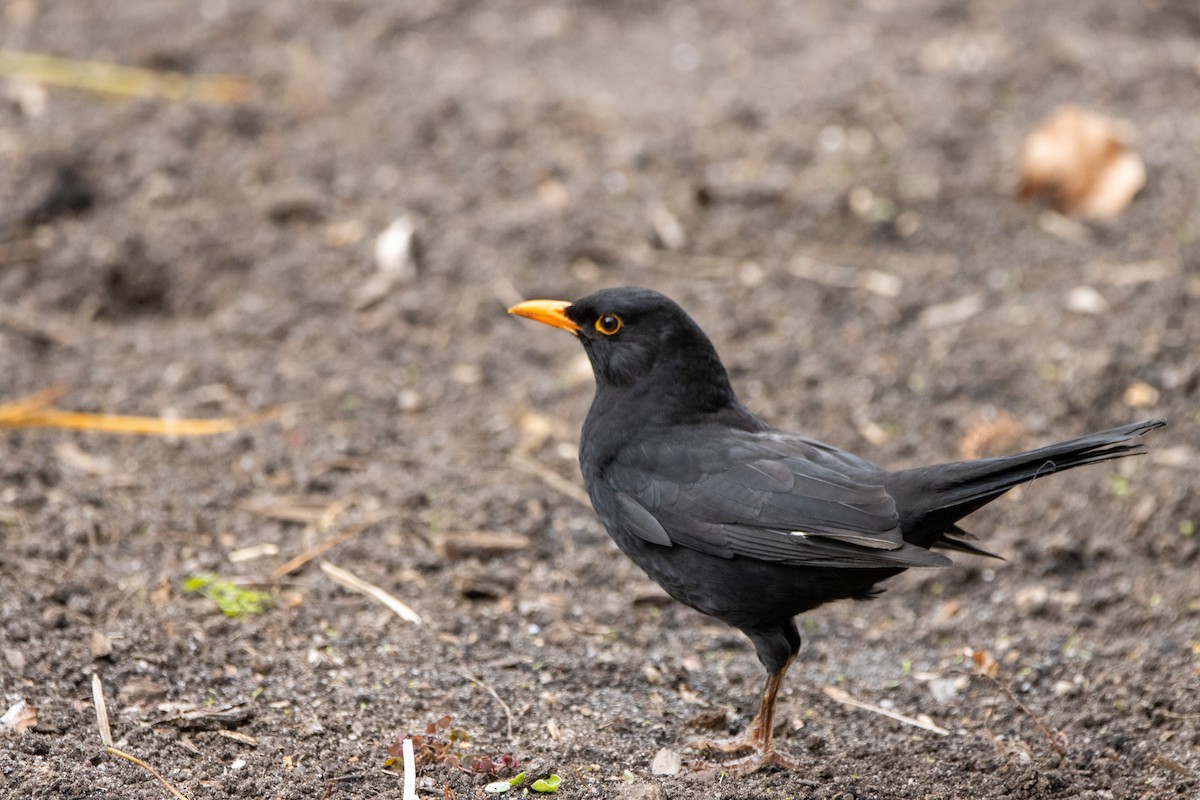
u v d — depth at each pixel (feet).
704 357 26.43
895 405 37.70
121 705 25.00
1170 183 45.42
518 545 32.48
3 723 23.86
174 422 36.29
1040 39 55.11
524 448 36.50
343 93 50.96
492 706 26.45
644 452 25.89
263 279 42.50
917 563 22.49
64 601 28.04
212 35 53.83
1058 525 33.47
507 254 43.55
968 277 42.60
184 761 23.66
